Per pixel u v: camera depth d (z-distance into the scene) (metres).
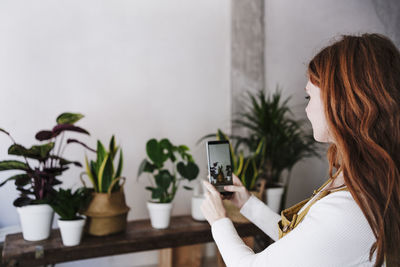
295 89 2.72
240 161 1.98
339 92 0.67
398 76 0.64
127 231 1.76
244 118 2.49
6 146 1.91
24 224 1.57
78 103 2.07
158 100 2.29
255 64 2.54
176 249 2.18
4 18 1.91
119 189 1.72
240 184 1.14
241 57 2.50
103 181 1.65
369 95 0.64
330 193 0.70
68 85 2.05
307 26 2.76
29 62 1.96
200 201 1.97
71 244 1.50
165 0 2.30
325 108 0.68
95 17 2.11
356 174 0.63
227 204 1.93
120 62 2.18
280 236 0.87
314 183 2.78
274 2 2.65
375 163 0.62
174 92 2.33
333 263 0.59
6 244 1.53
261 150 2.09
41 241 1.58
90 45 2.10
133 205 2.21
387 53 0.66
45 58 2.00
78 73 2.07
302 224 0.66
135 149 2.22
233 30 2.47
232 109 2.47
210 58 2.44
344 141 0.65
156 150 1.76
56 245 1.51
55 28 2.02
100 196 1.61
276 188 2.06
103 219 1.62
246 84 2.51
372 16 2.77
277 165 2.26
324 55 0.72
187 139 2.37
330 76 0.68
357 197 0.62
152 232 1.75
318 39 2.78
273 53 2.65
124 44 2.19
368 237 0.60
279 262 0.63
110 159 1.65
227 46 2.49
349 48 0.68
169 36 2.31
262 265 0.65
